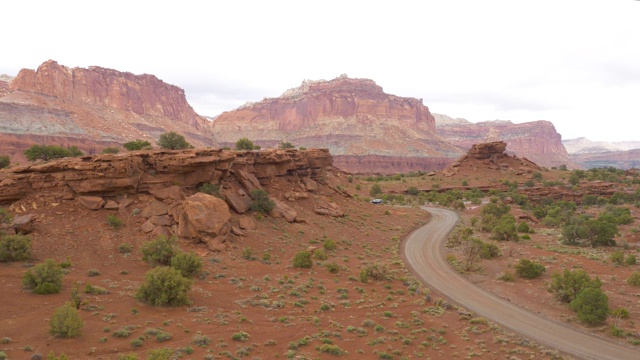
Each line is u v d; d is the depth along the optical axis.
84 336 22.38
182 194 47.91
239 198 55.00
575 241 63.12
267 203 56.44
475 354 26.00
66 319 22.03
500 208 92.69
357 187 134.88
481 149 177.12
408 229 73.75
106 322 24.48
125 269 34.72
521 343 27.81
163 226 42.78
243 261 41.59
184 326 25.56
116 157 45.38
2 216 36.38
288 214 58.72
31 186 42.28
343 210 73.25
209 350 22.77
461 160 178.62
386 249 56.84
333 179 138.50
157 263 36.78
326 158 84.00
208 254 40.88
